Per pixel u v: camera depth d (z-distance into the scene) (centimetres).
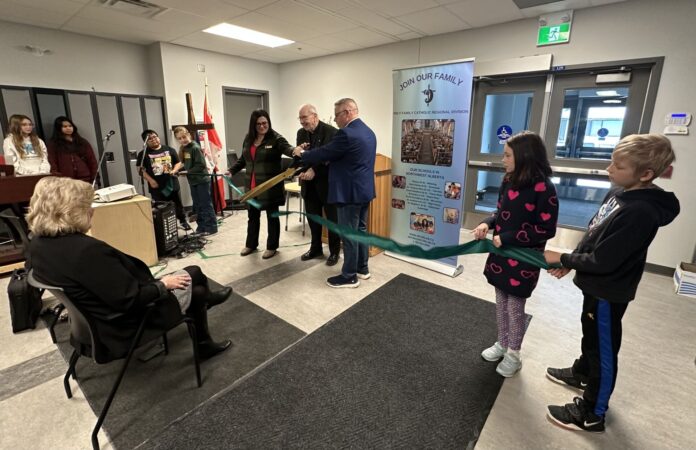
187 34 442
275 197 334
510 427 154
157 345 205
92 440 138
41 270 129
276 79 642
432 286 292
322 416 158
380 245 208
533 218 158
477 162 443
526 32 370
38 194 130
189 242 380
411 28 406
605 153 354
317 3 331
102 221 290
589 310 138
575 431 151
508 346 185
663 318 245
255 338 218
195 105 530
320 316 244
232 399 168
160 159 407
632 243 120
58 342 209
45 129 410
